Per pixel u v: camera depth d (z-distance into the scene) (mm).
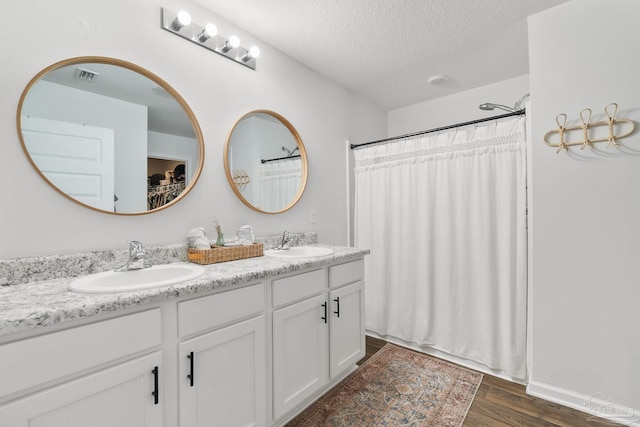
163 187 1562
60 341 820
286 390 1482
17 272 1112
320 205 2561
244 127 1958
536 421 1519
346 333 1892
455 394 1757
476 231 2102
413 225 2414
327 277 1766
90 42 1329
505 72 2551
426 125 3174
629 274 1505
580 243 1629
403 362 2152
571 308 1649
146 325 992
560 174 1687
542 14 1769
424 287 2322
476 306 2104
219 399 1196
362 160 2723
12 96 1141
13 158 1141
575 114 1646
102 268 1322
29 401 767
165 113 1581
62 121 1258
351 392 1775
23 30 1165
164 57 1573
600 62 1585
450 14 1810
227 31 1860
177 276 1396
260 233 2068
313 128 2494
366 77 2635
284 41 2096
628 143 1513
